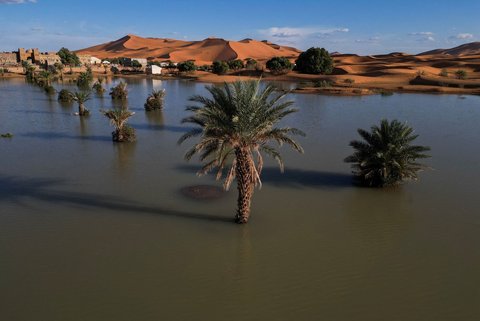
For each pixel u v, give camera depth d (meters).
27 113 52.47
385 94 78.88
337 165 28.77
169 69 160.38
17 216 19.47
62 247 16.55
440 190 23.42
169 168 27.86
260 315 12.55
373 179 23.81
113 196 22.27
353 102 67.19
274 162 29.42
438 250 16.50
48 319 12.22
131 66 168.12
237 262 15.51
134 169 27.56
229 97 16.86
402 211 20.45
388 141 23.34
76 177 25.69
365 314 12.59
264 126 16.92
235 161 18.14
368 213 20.20
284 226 18.62
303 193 22.91
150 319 12.30
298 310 12.77
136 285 13.99
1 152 32.06
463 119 49.59
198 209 20.48
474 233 18.03
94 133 40.09
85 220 19.09
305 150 33.06
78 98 49.88
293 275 14.68
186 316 12.46
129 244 16.84
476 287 13.98
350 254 16.17
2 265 15.16
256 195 22.52
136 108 58.88
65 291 13.62
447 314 12.60
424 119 49.41
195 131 17.86
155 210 20.33
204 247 16.64
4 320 12.14
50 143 35.41
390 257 15.95
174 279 14.38
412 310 12.78
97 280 14.27
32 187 23.67
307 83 96.50
